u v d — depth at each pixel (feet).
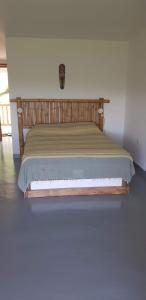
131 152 15.10
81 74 15.39
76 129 14.55
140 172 13.39
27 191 10.13
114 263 6.48
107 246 7.18
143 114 13.00
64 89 15.49
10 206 9.48
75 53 15.01
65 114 15.83
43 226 8.16
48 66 15.03
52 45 14.74
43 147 11.13
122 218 8.70
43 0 8.43
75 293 5.53
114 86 15.80
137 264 6.46
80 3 8.70
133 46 14.21
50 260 6.59
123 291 5.59
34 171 9.84
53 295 5.48
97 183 10.52
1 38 14.55
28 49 14.65
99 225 8.25
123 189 10.57
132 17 10.37
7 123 25.62
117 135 16.67
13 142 15.89
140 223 8.39
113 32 13.05
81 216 8.80
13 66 14.80
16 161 15.14
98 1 8.48
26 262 6.51
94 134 13.93
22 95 15.30
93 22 11.18
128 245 7.23
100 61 15.31
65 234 7.74
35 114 15.58
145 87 12.65
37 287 5.69
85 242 7.36
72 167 9.98
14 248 7.07
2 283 5.81
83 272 6.16
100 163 10.08
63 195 10.34
